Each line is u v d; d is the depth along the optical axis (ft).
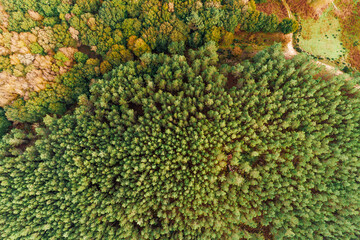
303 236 110.32
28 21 133.39
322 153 118.01
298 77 124.16
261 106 118.11
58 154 120.78
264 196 113.29
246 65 127.65
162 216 108.78
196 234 108.47
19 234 107.04
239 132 118.01
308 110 118.42
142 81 127.44
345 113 117.50
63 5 135.44
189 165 114.93
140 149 112.68
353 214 115.55
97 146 118.11
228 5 134.62
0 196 116.16
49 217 111.75
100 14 134.51
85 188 112.68
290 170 114.93
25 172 121.08
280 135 115.65
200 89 120.06
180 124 114.52
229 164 122.72
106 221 111.45
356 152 115.03
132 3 135.23
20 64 127.54
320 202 112.68
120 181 111.86
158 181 110.32
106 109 128.26
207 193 112.57
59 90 131.85
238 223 111.86
